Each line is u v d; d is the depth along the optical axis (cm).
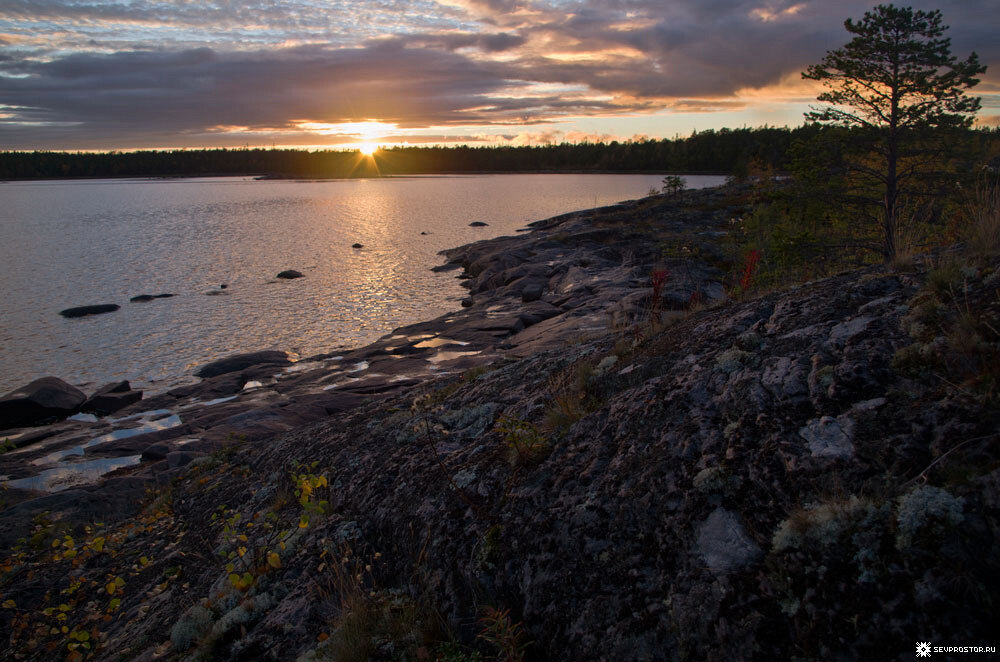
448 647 318
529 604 310
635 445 357
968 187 1191
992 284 306
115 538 665
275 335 2603
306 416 1250
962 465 225
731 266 2336
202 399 1667
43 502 826
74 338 2617
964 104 1435
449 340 1927
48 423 1683
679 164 15150
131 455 1209
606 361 507
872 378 297
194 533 606
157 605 484
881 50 1449
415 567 379
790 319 401
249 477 698
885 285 389
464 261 4184
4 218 8888
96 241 6006
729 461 301
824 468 266
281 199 12469
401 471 491
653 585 276
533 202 9981
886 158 1583
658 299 664
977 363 262
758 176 5609
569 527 328
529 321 2091
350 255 4909
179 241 5925
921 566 207
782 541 246
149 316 2981
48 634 507
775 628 227
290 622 372
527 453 403
